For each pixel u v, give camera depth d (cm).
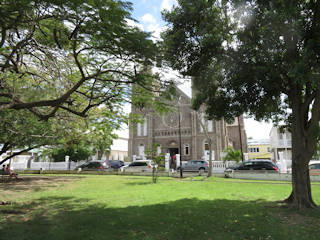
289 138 3148
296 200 781
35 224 609
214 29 820
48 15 572
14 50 676
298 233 524
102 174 2541
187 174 2411
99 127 1556
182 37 834
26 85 644
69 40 652
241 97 881
